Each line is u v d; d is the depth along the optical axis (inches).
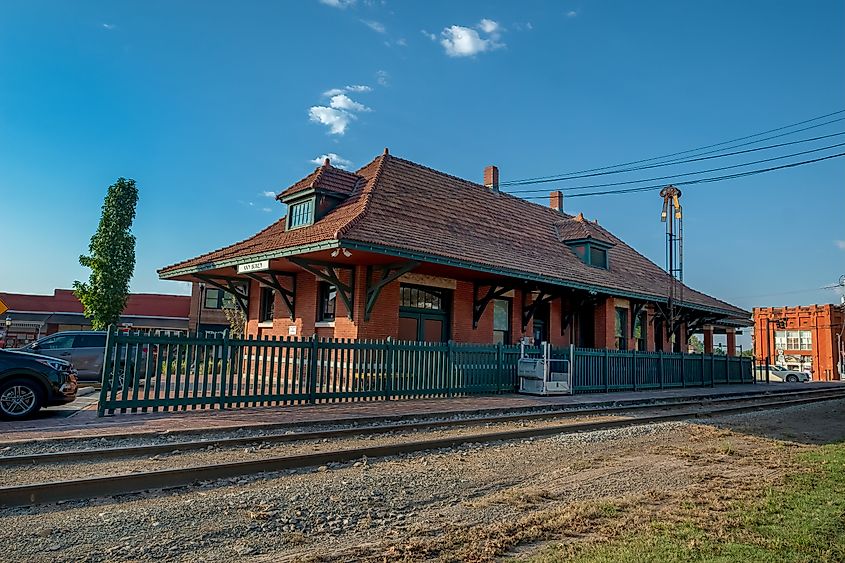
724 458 355.3
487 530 205.6
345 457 318.0
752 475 307.3
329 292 703.1
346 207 684.1
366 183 732.0
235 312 1282.0
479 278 746.8
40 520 205.2
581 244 965.8
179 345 450.9
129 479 243.3
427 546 189.2
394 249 553.0
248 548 185.9
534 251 848.9
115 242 1294.3
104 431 350.0
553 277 755.4
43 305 1690.5
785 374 1726.1
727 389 1000.2
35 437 324.8
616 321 1005.2
